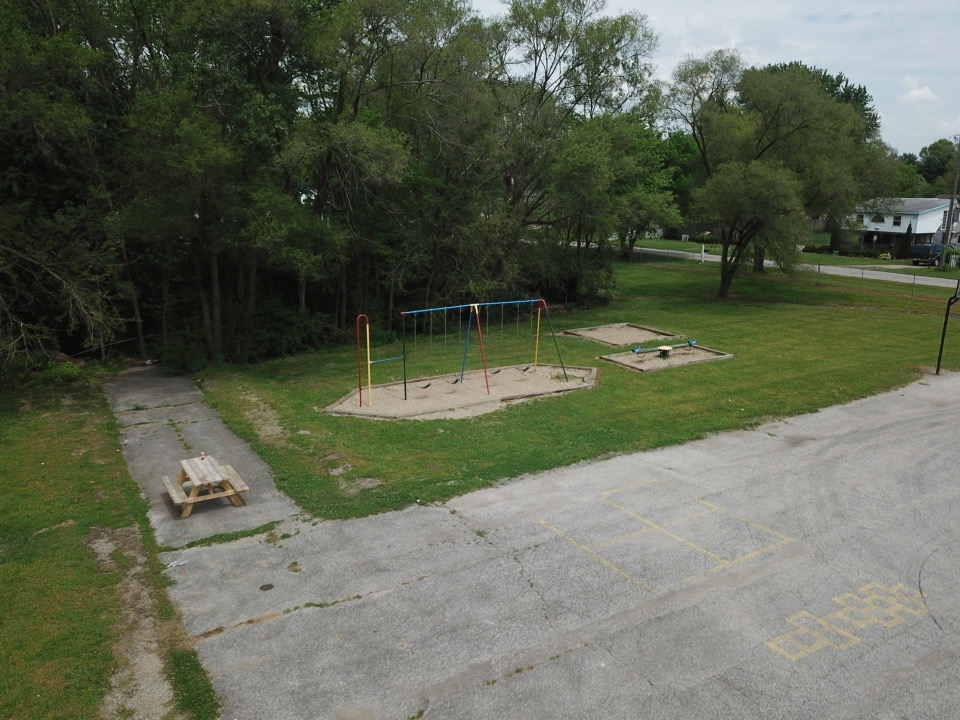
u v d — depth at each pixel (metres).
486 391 17.62
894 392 17.47
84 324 20.84
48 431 14.76
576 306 32.06
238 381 19.06
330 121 21.70
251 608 8.05
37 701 6.43
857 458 12.95
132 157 19.19
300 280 22.72
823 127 33.00
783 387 17.83
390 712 6.40
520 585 8.54
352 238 22.80
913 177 74.50
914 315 29.05
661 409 15.98
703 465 12.60
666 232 73.25
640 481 11.83
